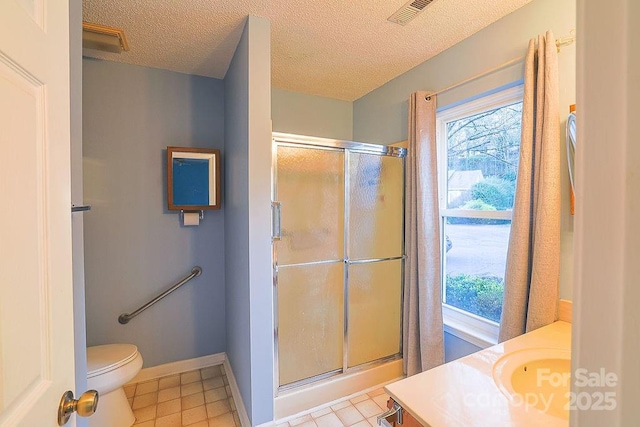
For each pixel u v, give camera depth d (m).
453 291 2.11
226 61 2.11
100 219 2.09
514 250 1.48
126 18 1.60
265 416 1.65
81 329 1.14
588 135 0.32
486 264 1.88
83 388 1.14
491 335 1.82
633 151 0.28
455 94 1.90
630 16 0.28
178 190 2.22
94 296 2.08
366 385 2.05
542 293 1.39
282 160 1.79
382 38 1.83
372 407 1.88
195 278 2.37
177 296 2.32
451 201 2.11
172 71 2.26
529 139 1.45
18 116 0.50
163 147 2.25
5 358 0.47
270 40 1.71
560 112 1.40
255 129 1.61
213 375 2.29
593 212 0.32
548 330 1.31
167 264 2.28
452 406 0.82
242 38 1.74
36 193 0.56
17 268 0.50
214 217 2.42
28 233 0.53
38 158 0.56
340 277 2.02
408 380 0.95
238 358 1.93
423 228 2.00
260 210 1.63
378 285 2.18
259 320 1.63
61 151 0.64
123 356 1.74
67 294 0.66
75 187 1.12
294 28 1.72
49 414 0.58
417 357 2.08
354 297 2.08
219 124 2.42
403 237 2.24
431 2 1.51
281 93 2.63
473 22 1.68
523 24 1.54
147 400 1.97
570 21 1.37
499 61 1.66
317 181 1.91
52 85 0.61
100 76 2.07
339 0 1.48
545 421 0.76
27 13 0.53
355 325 2.09
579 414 0.33
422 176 2.00
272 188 1.74
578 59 0.33
